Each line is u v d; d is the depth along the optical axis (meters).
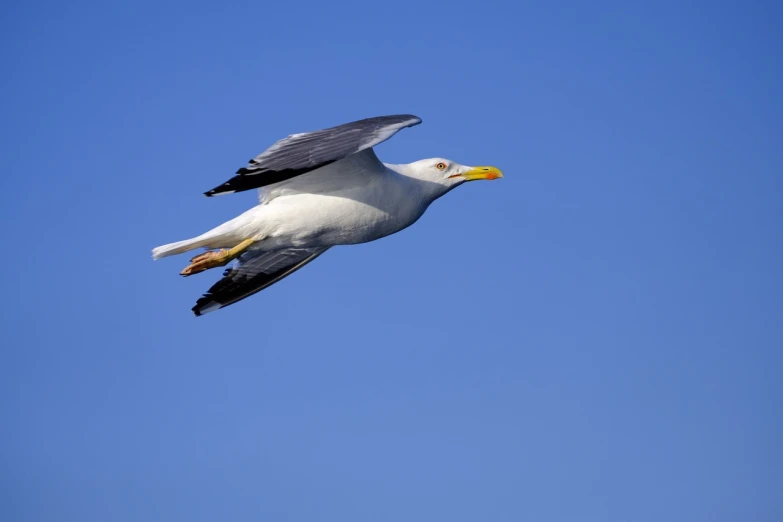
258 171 13.62
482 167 17.44
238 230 16.00
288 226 15.94
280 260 17.69
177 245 16.00
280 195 16.14
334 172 15.86
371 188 16.08
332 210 15.95
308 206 15.91
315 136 14.09
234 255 16.09
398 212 16.48
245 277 17.83
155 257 16.08
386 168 16.45
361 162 15.78
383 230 16.50
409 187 16.66
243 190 13.33
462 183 17.42
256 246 16.22
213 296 17.86
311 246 16.52
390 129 13.79
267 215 15.96
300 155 13.71
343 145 13.67
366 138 13.70
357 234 16.34
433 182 17.19
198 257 16.11
